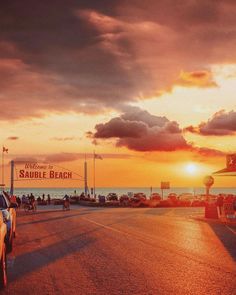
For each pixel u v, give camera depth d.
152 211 49.03
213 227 27.48
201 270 12.88
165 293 10.16
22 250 17.67
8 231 16.55
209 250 16.97
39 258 15.48
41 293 10.34
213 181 36.69
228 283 11.16
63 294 10.23
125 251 16.81
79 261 14.65
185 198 72.25
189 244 18.84
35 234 23.91
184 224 29.86
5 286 11.06
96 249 17.45
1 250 10.51
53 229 26.89
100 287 10.84
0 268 10.86
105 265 13.81
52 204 79.25
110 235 22.67
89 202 74.44
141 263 14.10
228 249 17.25
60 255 16.09
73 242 19.92
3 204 17.38
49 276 12.30
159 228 26.72
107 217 38.09
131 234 23.14
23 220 35.94
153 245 18.52
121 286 10.92
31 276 12.34
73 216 40.34
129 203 67.12
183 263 14.05
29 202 52.53
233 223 30.12
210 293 10.14
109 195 83.25
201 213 43.91
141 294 10.10
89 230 25.64
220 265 13.67
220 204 33.88
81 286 10.98
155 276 12.07
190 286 10.84
